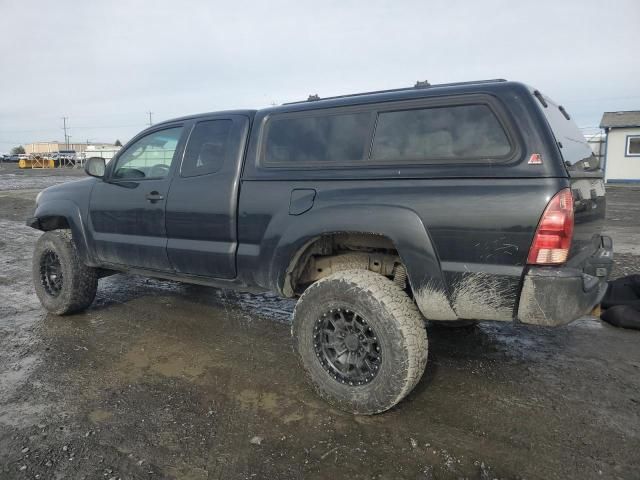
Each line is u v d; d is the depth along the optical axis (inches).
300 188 125.7
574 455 99.2
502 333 166.6
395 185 111.3
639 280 186.4
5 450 103.7
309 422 112.7
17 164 2711.6
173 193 153.7
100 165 175.8
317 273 137.0
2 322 186.9
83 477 94.6
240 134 142.4
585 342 158.1
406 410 117.3
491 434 106.8
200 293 224.8
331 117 126.5
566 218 95.1
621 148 951.6
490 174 100.9
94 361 148.9
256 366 143.8
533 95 103.7
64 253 184.9
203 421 114.0
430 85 119.0
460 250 103.3
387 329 107.3
